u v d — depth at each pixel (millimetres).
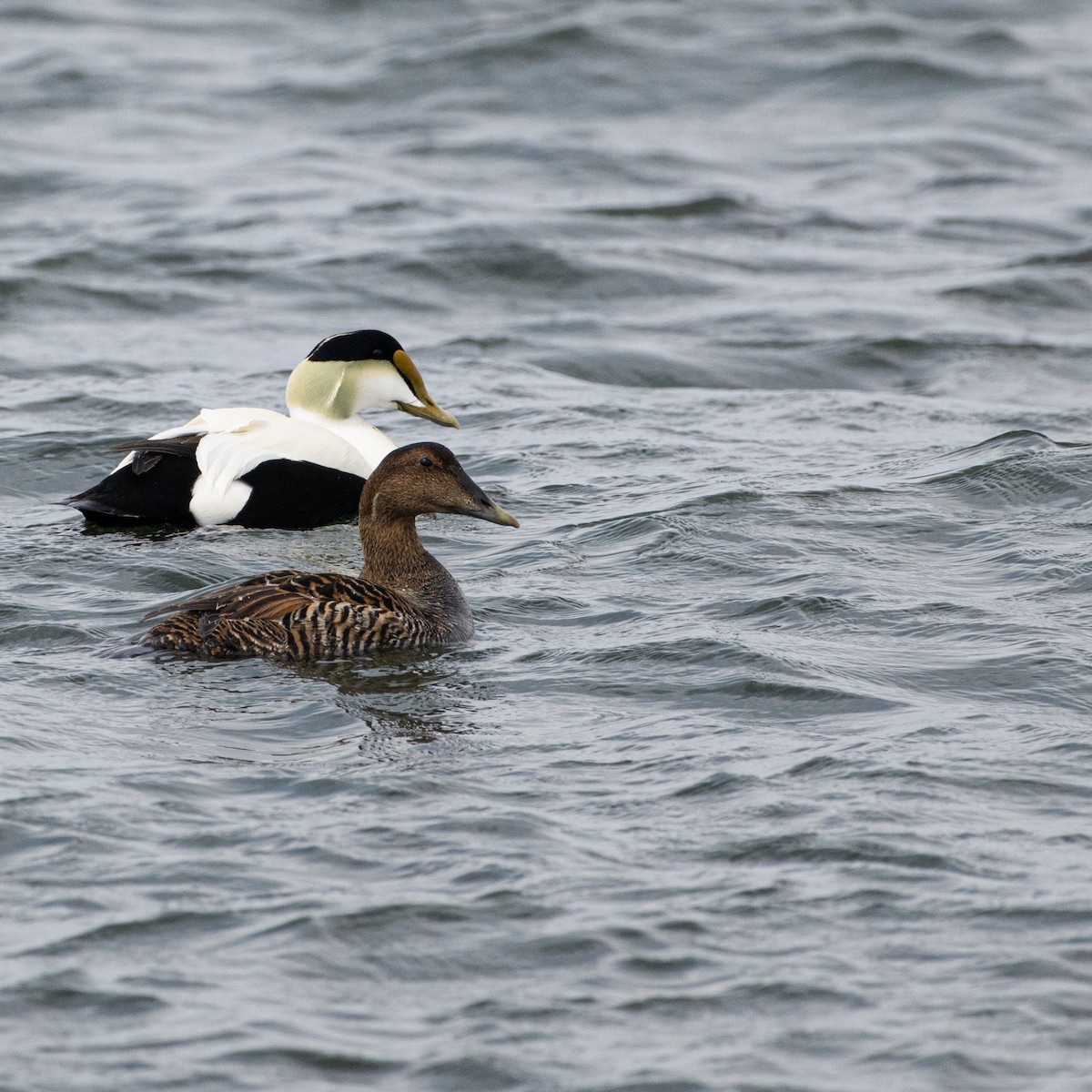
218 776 9266
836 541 13828
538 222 27172
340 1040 6840
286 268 24703
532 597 12586
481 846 8383
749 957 7406
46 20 41312
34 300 23109
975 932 7578
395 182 29734
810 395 19594
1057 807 8820
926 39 38531
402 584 12234
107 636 11750
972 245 26750
